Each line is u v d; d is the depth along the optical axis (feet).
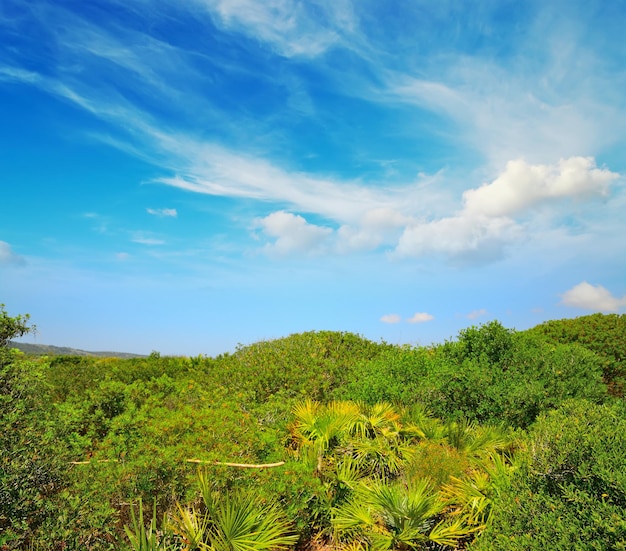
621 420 14.71
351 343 46.96
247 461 20.86
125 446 20.93
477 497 18.28
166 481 18.84
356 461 22.86
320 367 39.55
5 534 13.69
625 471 12.39
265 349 44.88
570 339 44.52
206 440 21.25
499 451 22.70
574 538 12.14
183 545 16.78
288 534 19.07
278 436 24.63
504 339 33.27
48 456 16.37
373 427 25.43
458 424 25.68
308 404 27.22
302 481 19.58
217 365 43.75
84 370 39.06
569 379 29.99
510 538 13.46
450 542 17.28
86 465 18.74
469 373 29.68
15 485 14.60
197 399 30.40
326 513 20.25
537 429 15.69
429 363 34.42
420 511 17.83
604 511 11.98
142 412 24.71
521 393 27.22
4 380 16.89
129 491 18.11
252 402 32.35
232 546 16.51
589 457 13.29
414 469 21.26
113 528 16.57
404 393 30.60
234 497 18.38
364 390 32.22
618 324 45.27
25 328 18.33
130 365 44.68
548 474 13.87
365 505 19.47
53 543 14.48
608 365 38.50
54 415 18.95
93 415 26.21
